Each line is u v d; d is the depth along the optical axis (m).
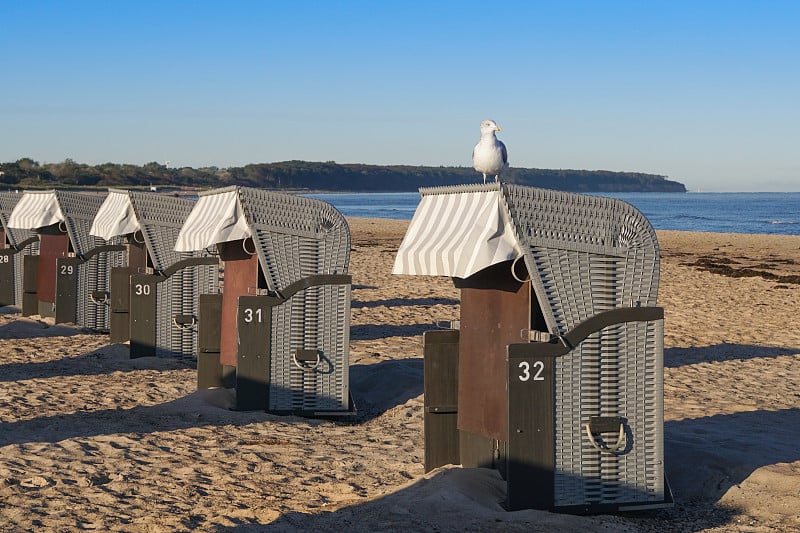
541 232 6.20
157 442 8.41
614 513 6.34
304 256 9.74
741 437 8.44
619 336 6.30
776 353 13.99
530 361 6.11
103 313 15.91
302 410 9.75
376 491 6.93
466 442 7.32
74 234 16.09
